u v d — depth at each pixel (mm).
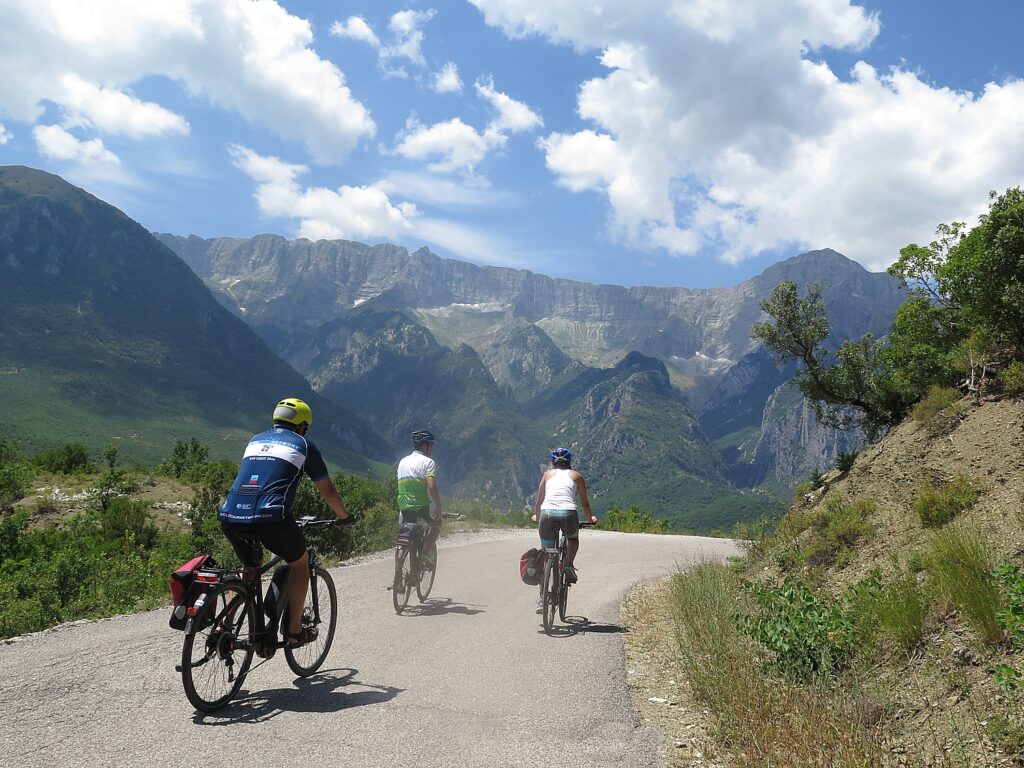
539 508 7363
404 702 4441
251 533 4441
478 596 8602
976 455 7512
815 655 4883
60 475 30125
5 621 8664
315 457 4773
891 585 5488
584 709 4473
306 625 4914
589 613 7965
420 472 8016
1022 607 3904
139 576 11969
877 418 13203
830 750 3414
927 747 3607
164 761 3354
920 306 12812
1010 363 9148
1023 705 3604
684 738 4043
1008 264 9086
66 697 4324
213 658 4180
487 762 3537
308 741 3703
